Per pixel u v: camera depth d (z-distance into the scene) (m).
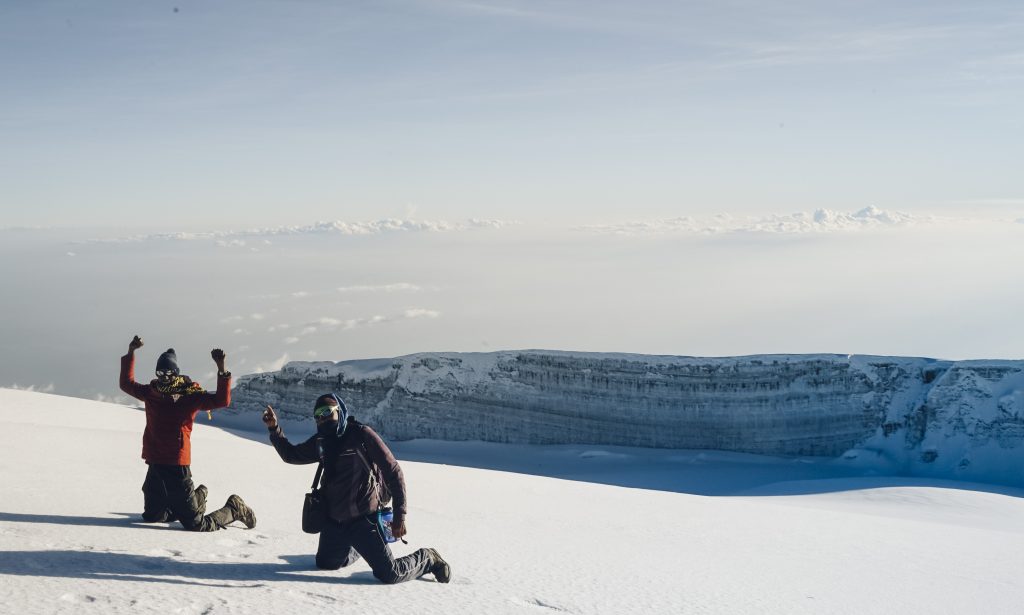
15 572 5.26
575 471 39.84
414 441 47.44
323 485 6.10
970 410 39.69
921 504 23.03
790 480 36.66
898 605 7.41
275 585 5.65
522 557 8.00
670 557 8.94
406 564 6.16
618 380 45.34
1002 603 7.94
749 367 43.72
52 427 16.47
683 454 42.75
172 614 4.70
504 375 47.22
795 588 7.75
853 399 42.41
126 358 7.50
